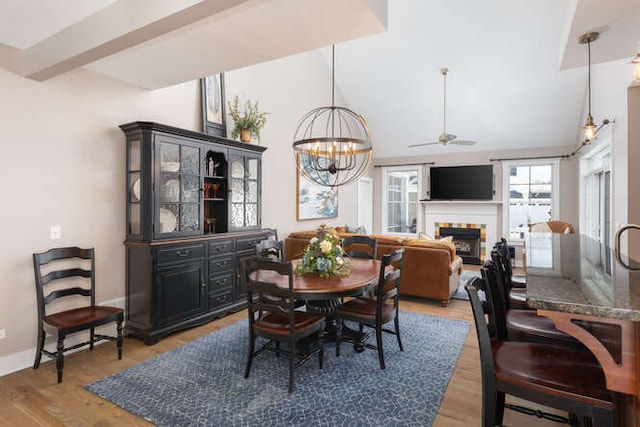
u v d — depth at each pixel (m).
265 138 5.36
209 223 4.21
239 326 3.73
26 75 2.77
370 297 3.39
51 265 3.00
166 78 3.39
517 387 1.32
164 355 3.01
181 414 2.15
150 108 3.72
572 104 6.24
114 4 2.19
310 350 2.93
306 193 6.28
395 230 8.87
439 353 3.03
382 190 8.86
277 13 2.18
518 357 1.46
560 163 7.05
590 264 1.88
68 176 3.09
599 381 1.26
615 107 4.16
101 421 2.09
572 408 1.22
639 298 1.17
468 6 5.05
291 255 5.56
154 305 3.27
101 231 3.32
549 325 1.85
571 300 1.15
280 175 5.69
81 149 3.17
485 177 7.59
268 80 5.41
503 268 2.26
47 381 2.57
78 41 2.40
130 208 3.45
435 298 4.46
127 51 2.73
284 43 2.61
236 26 2.35
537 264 1.88
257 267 2.52
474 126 7.20
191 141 3.65
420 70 6.27
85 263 3.22
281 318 2.68
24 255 2.82
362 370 2.71
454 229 8.04
